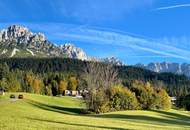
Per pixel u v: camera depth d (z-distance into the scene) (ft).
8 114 142.92
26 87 606.55
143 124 151.74
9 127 85.97
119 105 272.51
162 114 252.42
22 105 233.55
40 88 626.64
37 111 194.49
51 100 362.94
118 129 109.19
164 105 301.63
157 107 298.56
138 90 295.89
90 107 257.14
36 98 351.05
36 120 119.34
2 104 220.23
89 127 106.73
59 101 365.40
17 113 155.33
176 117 240.32
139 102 290.76
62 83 639.35
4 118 114.11
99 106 256.73
